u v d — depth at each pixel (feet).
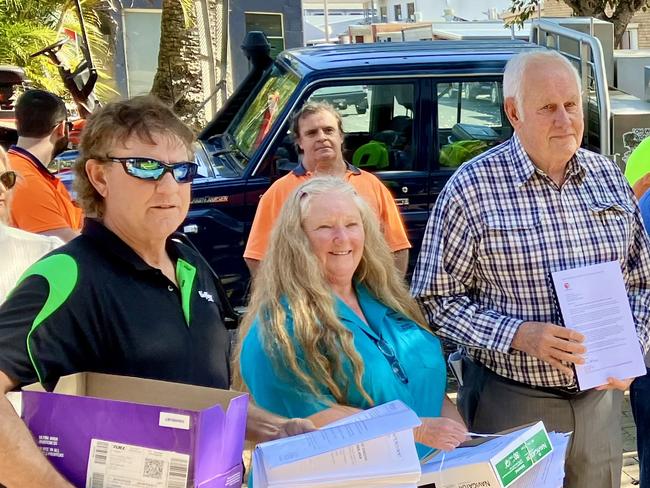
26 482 4.40
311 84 14.69
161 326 5.65
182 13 26.20
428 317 8.30
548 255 7.91
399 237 12.13
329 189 7.21
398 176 14.93
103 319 5.36
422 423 6.07
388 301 7.52
